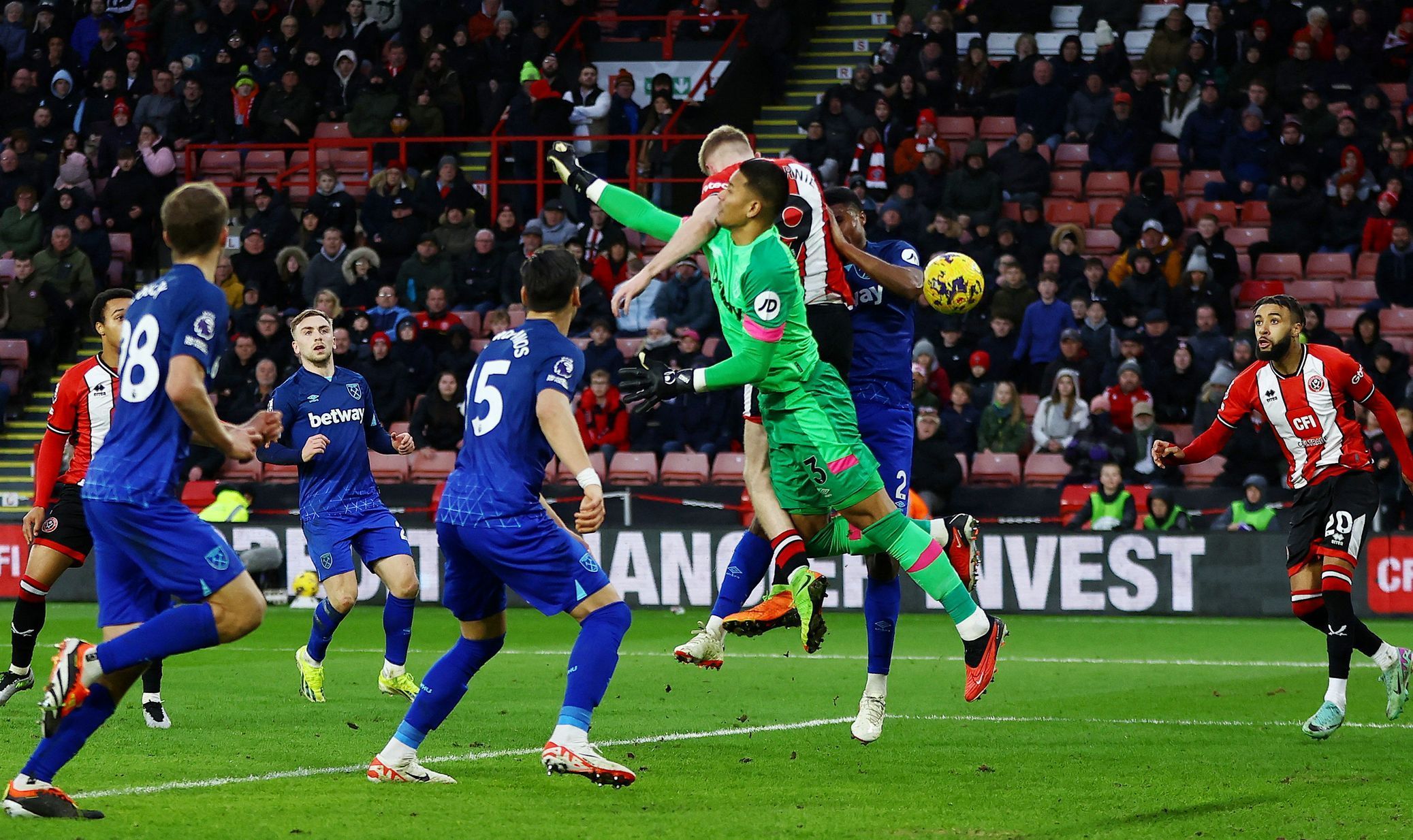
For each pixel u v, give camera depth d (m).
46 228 32.78
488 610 10.01
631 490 25.70
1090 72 32.47
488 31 35.62
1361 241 29.62
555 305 9.64
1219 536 22.53
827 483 10.20
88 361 13.59
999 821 9.02
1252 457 24.66
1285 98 31.41
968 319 27.91
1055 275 27.72
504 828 8.67
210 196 8.65
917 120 32.47
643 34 36.34
